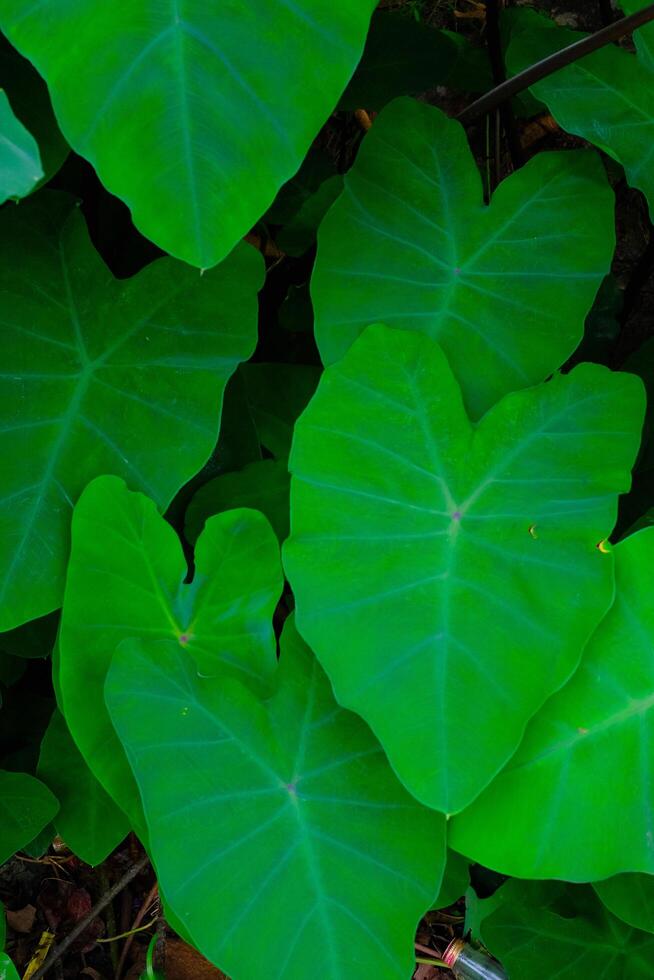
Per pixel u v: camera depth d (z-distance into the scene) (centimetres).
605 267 192
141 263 210
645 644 185
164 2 169
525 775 185
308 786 187
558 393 188
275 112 170
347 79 171
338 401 187
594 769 185
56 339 192
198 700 186
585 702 185
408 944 184
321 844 185
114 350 192
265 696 191
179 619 191
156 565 190
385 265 192
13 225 192
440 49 218
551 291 192
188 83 168
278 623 223
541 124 256
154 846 182
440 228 193
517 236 193
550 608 184
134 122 168
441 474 187
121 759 191
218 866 183
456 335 192
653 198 192
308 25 170
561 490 187
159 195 168
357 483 187
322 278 192
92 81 168
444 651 183
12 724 228
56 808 206
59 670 190
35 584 189
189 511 208
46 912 245
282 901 184
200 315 192
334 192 205
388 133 194
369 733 188
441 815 186
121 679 185
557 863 184
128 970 242
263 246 237
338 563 185
